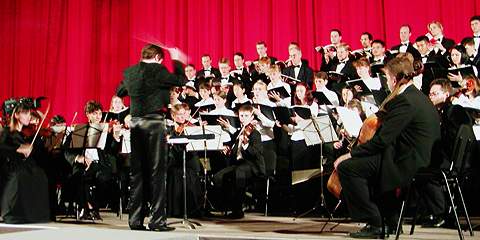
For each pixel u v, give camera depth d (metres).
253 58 8.14
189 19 8.58
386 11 7.34
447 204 4.32
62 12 9.36
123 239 2.62
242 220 5.09
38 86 9.43
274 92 5.80
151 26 8.86
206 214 5.61
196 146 5.05
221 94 6.12
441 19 7.04
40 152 5.14
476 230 4.17
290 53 6.77
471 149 4.08
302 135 5.43
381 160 3.43
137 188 3.96
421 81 5.66
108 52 9.12
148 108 3.93
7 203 4.75
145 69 3.95
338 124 5.23
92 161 5.46
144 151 3.95
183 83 4.02
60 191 5.73
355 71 6.30
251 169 5.40
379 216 3.48
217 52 8.38
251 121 5.52
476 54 5.79
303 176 4.97
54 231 2.94
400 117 3.39
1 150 4.80
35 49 9.48
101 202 6.37
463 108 4.27
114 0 9.14
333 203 5.44
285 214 5.77
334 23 7.65
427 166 3.48
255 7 8.16
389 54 6.15
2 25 9.68
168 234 2.90
